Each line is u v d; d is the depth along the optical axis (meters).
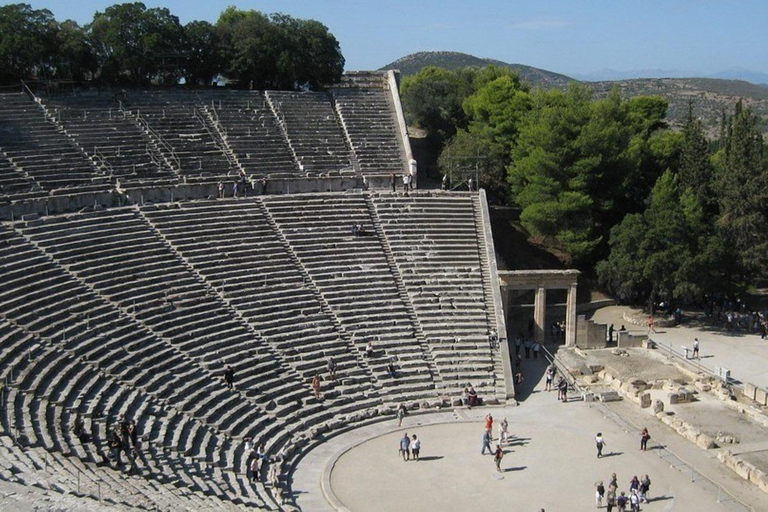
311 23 76.31
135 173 57.81
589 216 70.50
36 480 26.44
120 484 28.78
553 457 41.12
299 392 44.50
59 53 64.81
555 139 69.81
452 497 36.75
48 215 49.09
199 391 40.91
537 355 56.91
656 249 64.75
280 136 67.75
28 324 38.94
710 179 75.12
